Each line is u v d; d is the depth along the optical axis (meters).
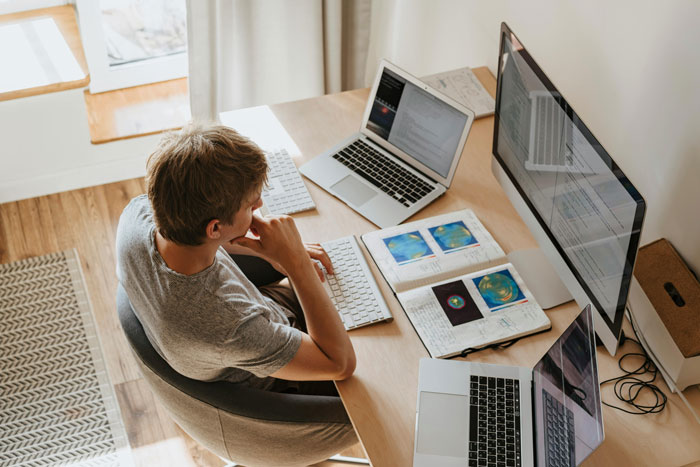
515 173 1.75
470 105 2.15
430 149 1.87
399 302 1.67
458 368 1.52
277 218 1.54
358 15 2.83
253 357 1.35
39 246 2.75
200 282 1.33
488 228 1.82
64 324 2.51
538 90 1.55
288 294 1.86
